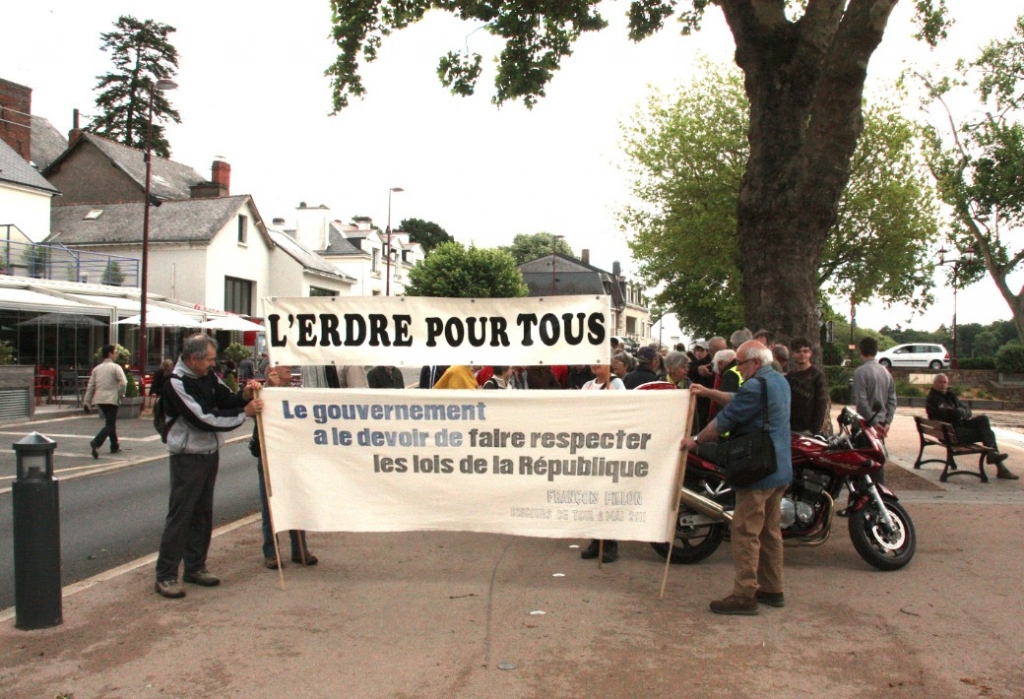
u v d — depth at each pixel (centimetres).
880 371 865
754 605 522
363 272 5322
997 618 514
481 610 530
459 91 1170
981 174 2738
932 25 1138
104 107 5431
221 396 603
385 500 610
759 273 896
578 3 1112
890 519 628
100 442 1367
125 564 668
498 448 598
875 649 462
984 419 1069
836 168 859
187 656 452
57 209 3762
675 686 413
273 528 594
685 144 2612
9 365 1923
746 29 895
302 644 470
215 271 3481
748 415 522
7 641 475
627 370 828
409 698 399
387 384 892
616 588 582
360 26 1101
